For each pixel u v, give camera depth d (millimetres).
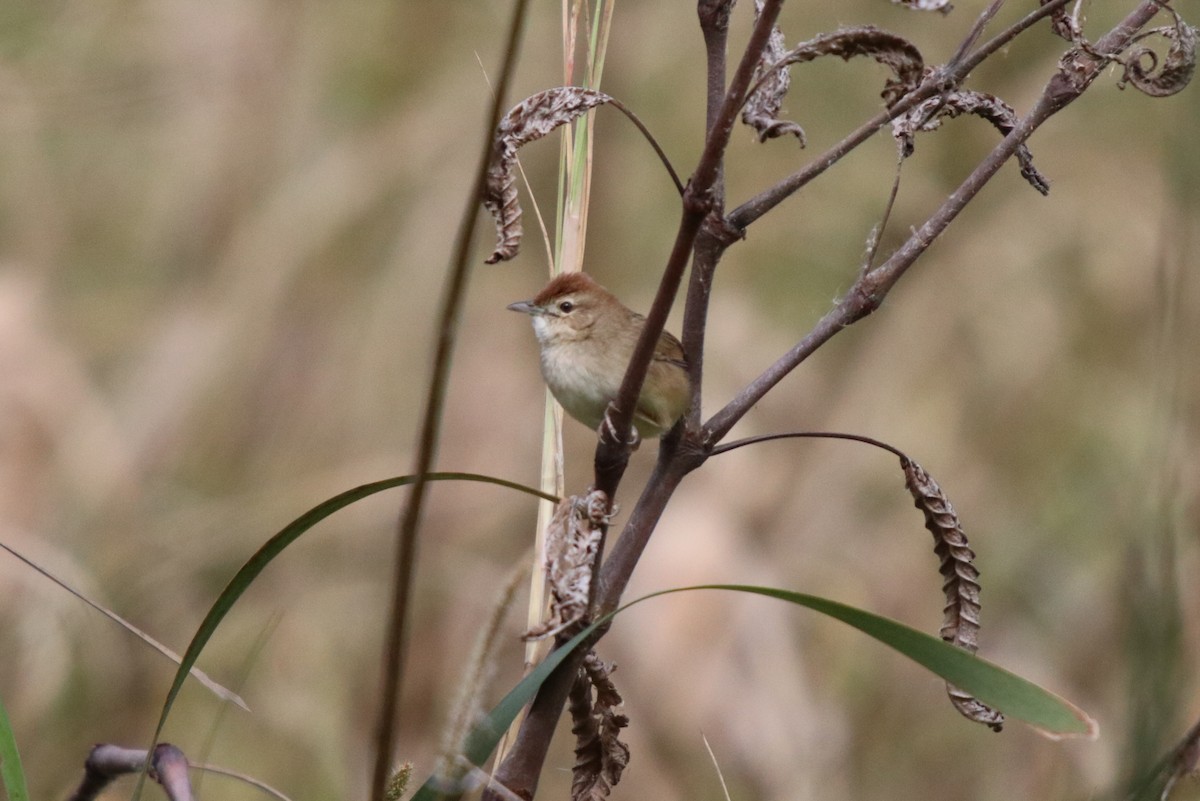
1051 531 11359
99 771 4090
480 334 11930
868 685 10461
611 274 12094
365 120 13047
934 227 4352
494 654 3355
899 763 10047
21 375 10430
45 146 13211
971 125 12945
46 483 10250
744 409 4312
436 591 10078
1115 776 4148
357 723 9867
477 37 13203
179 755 3863
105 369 12195
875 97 13094
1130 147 13008
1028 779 9414
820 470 11273
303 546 10672
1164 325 4777
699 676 9312
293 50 13102
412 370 11883
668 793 9070
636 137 12617
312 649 9969
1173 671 4117
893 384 11922
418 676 9805
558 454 5023
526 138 4117
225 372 11688
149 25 13297
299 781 9328
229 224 12719
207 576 10242
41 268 12664
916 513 11234
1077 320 12406
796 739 9359
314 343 12016
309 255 12273
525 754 4109
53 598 8984
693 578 9633
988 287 12469
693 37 12953
